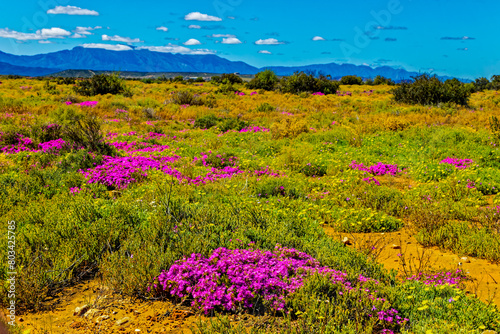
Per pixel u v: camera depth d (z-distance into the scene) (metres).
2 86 44.94
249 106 29.62
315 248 5.15
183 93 30.73
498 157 11.63
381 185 9.30
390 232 6.61
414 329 3.32
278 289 3.77
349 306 3.61
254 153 13.53
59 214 5.91
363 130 16.86
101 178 8.83
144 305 3.72
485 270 4.97
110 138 15.02
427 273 4.73
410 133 15.77
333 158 12.20
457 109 25.53
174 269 3.94
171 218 5.41
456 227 6.30
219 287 3.66
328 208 7.64
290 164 11.47
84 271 4.33
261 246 4.96
